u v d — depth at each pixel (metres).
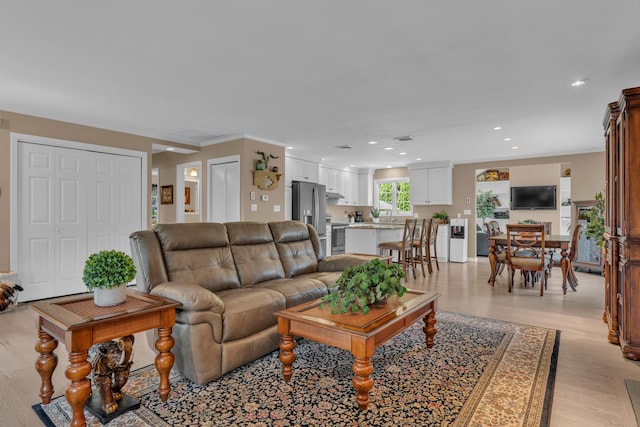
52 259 4.22
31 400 1.91
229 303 2.28
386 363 2.38
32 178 4.06
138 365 2.36
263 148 5.64
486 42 2.38
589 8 1.98
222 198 5.68
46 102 3.71
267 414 1.78
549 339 2.81
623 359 2.44
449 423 1.70
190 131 5.10
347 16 2.08
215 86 3.23
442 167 7.66
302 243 3.78
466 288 4.74
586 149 6.17
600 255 5.75
